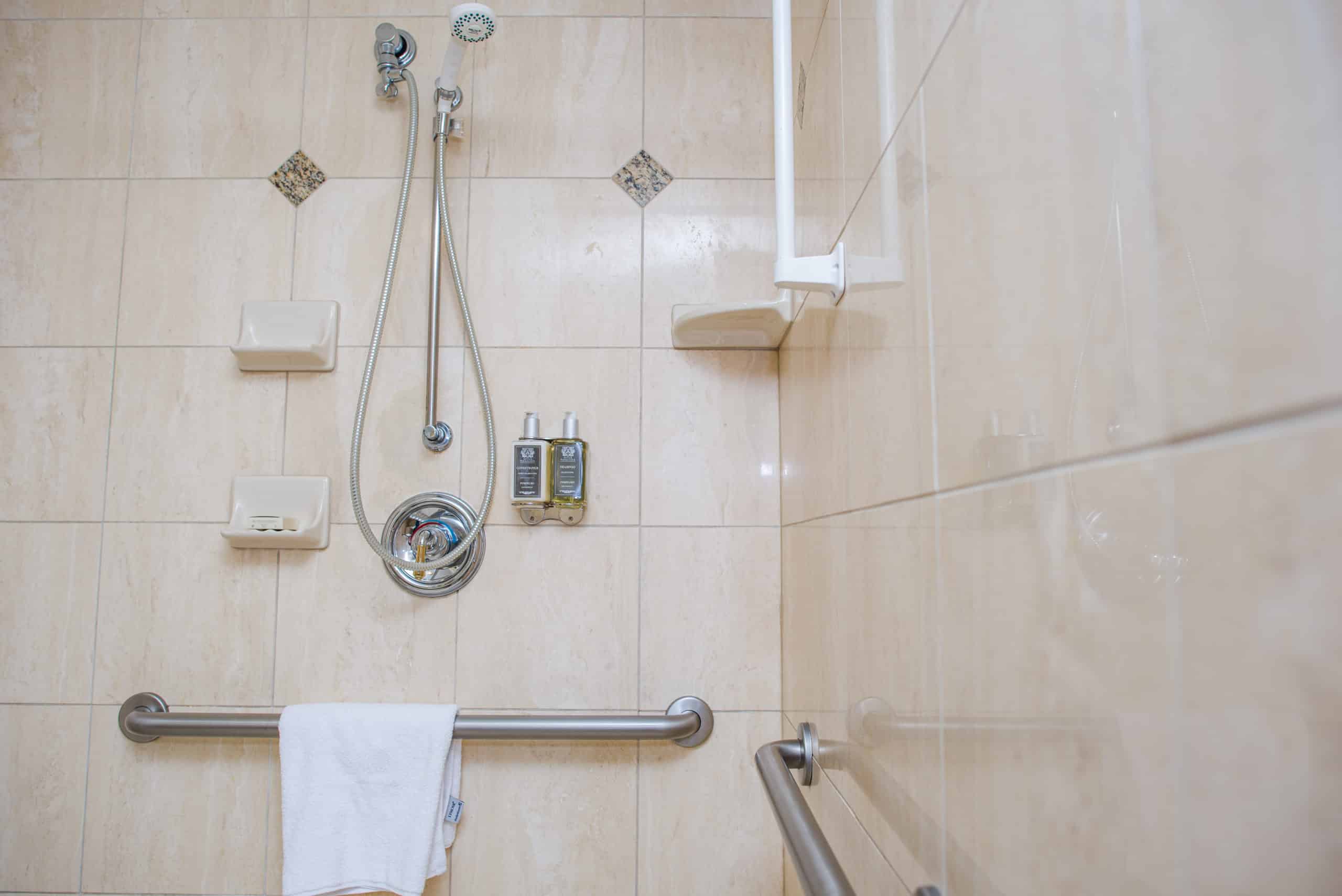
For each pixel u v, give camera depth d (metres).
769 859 1.21
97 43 1.36
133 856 1.22
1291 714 0.18
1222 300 0.21
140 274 1.32
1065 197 0.30
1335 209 0.17
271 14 1.36
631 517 1.27
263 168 1.34
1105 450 0.27
